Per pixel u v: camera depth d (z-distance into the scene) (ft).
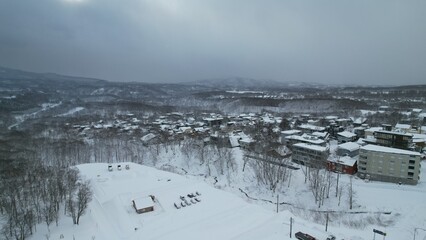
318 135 520.01
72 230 218.18
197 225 231.91
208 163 419.95
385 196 300.81
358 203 290.56
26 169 338.13
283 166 368.07
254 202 310.04
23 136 616.39
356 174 371.76
